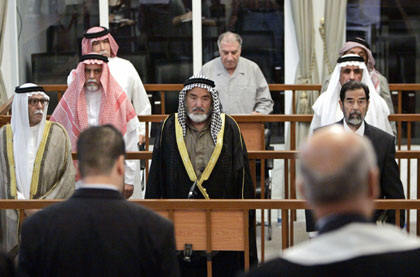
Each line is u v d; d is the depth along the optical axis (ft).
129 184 19.71
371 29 30.42
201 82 16.43
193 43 30.83
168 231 9.46
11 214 17.07
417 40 30.48
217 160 16.38
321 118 19.31
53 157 17.57
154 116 21.21
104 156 9.37
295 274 6.68
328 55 29.22
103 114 19.66
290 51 30.22
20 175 17.44
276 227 23.88
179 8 30.76
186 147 16.52
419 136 30.09
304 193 7.19
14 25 30.17
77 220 9.24
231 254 16.12
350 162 6.88
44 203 14.10
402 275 6.51
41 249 9.26
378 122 19.75
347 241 6.71
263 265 6.88
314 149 7.02
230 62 24.58
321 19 29.12
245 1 30.60
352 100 16.28
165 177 16.69
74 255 9.17
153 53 30.96
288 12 30.14
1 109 22.86
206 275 16.14
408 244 6.68
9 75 30.17
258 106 24.90
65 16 30.63
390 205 13.97
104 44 23.26
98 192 9.36
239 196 16.55
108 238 9.20
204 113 16.39
